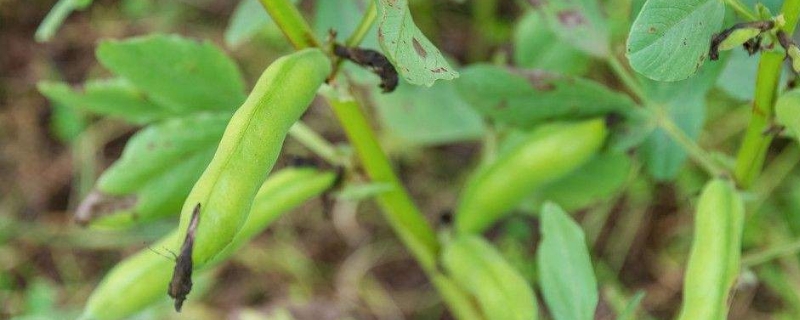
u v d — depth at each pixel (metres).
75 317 1.09
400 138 1.16
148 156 0.83
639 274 1.16
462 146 1.22
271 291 1.18
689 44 0.69
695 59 0.69
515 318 0.84
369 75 0.88
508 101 0.85
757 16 0.70
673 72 0.69
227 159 0.68
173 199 0.85
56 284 1.20
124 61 0.83
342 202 1.20
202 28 1.30
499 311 0.85
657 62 0.68
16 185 1.24
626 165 0.90
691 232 1.15
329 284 1.19
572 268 0.79
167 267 0.82
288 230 1.20
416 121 1.05
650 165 0.88
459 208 0.90
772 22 0.70
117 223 0.84
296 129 0.86
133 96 0.87
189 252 0.66
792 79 0.76
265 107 0.69
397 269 1.19
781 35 0.70
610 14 1.00
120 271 0.83
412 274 1.18
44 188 1.24
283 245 1.20
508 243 1.14
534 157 0.86
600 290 1.11
